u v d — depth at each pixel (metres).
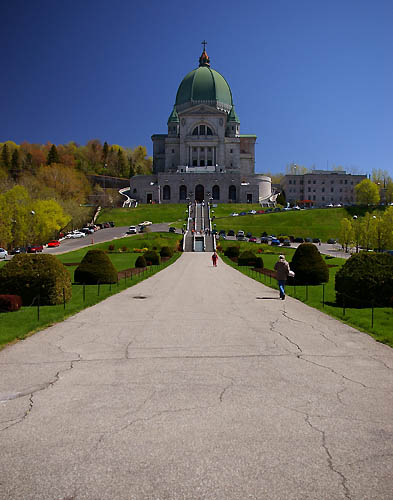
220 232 95.69
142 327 13.67
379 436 5.92
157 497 4.59
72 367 9.24
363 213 114.44
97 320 14.94
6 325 13.76
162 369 9.07
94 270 27.34
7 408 6.95
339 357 9.99
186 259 58.38
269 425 6.26
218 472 5.04
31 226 80.81
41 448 5.62
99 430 6.12
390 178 198.62
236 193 145.25
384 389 7.78
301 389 7.79
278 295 22.23
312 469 5.11
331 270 38.66
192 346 11.12
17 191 80.88
